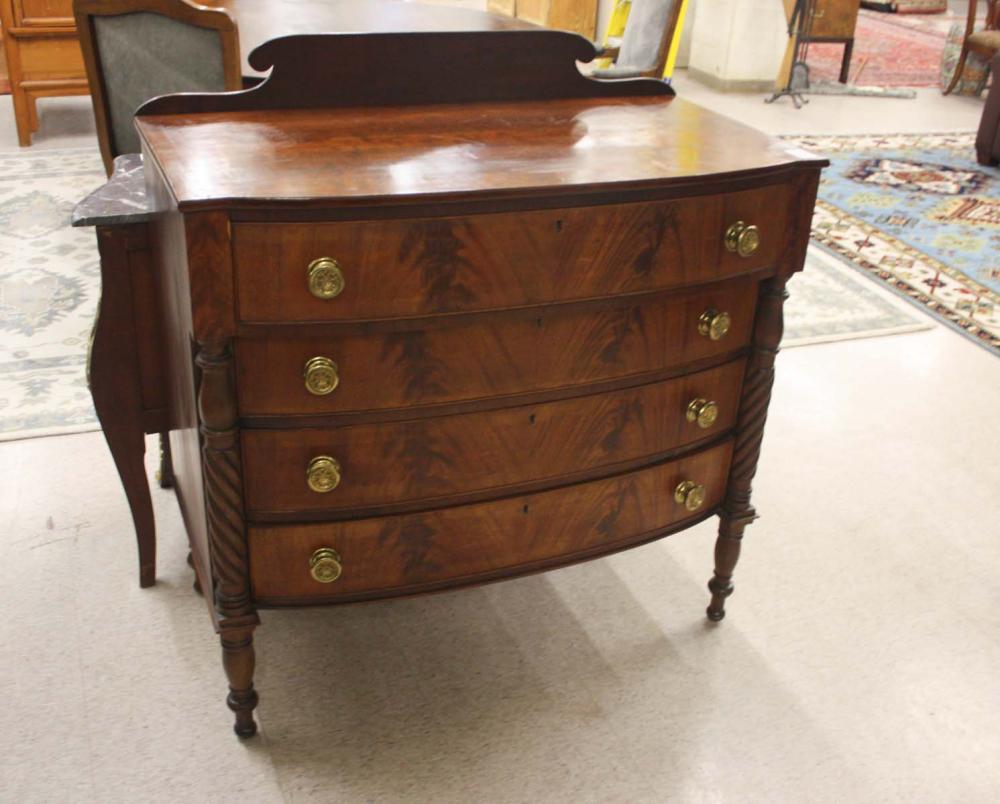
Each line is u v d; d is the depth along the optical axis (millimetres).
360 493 1490
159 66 2340
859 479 2504
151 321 1766
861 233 4035
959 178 4746
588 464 1618
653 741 1717
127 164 1906
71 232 3609
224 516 1445
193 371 1421
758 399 1744
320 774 1624
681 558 2201
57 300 3123
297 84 1653
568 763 1666
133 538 2160
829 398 2867
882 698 1832
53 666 1813
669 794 1614
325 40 1628
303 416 1413
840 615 2043
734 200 1514
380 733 1711
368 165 1394
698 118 1785
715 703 1804
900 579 2158
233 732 1698
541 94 1829
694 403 1662
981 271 3721
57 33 4453
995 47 6094
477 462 1530
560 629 1975
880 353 3133
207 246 1253
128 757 1638
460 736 1712
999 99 4762
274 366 1372
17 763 1614
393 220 1299
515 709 1774
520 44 1762
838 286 3566
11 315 3023
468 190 1307
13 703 1729
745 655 1923
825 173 4746
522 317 1433
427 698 1791
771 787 1636
